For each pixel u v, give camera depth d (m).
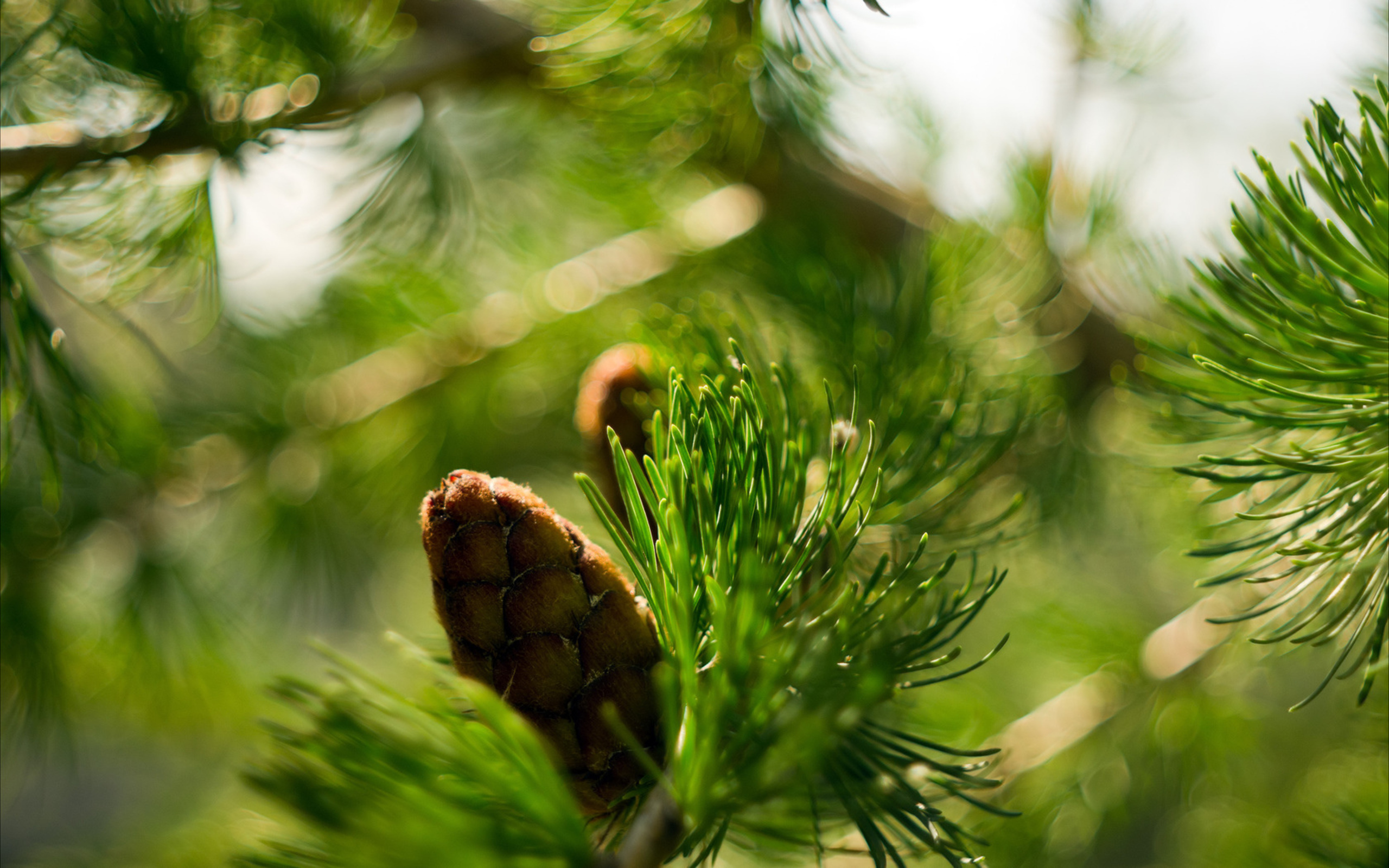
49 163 0.33
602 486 0.28
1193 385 0.27
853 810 0.25
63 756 0.59
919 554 0.25
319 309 0.65
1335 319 0.26
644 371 0.28
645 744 0.25
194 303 0.48
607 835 0.25
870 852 0.25
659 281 0.52
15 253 0.33
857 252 0.40
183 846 0.63
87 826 0.89
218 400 0.61
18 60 0.35
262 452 0.58
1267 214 0.26
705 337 0.29
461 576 0.25
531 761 0.24
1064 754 0.50
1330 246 0.26
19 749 0.57
